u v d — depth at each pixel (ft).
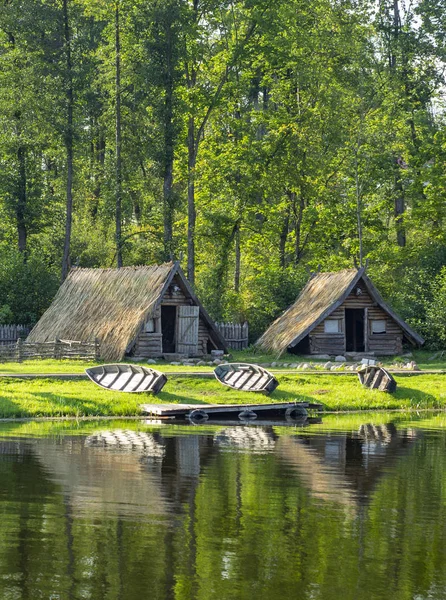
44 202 260.83
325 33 257.75
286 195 267.18
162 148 244.83
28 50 249.34
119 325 182.39
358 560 56.75
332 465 88.28
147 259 272.31
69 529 62.34
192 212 256.11
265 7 245.65
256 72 280.51
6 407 121.70
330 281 201.87
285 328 198.90
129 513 67.05
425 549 59.21
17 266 239.91
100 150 297.12
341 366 172.65
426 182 277.85
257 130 273.33
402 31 275.18
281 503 71.26
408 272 237.25
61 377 141.59
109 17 254.27
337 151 260.62
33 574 53.11
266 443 101.86
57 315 204.64
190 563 55.62
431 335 204.03
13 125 252.83
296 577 53.47
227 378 147.95
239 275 298.97
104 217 286.87
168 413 124.77
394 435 110.22
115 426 114.11
